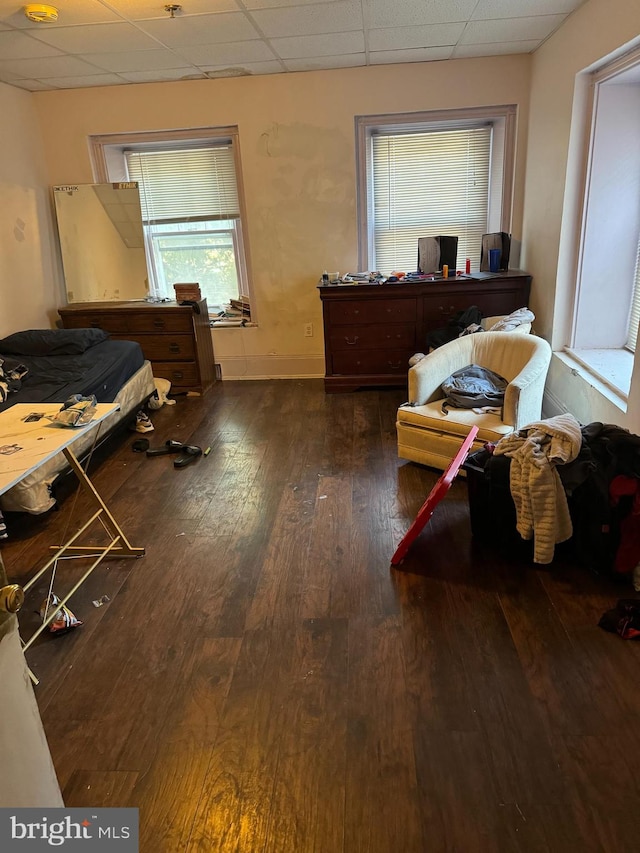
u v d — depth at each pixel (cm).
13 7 284
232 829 143
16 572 251
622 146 336
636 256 352
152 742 167
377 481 319
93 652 203
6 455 200
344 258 488
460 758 157
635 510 213
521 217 464
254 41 358
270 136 460
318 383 506
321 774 155
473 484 247
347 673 188
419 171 477
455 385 328
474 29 358
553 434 229
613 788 148
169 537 274
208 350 506
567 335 385
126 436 404
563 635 200
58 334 407
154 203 507
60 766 161
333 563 247
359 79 440
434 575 236
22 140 447
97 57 373
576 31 331
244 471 341
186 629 212
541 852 134
